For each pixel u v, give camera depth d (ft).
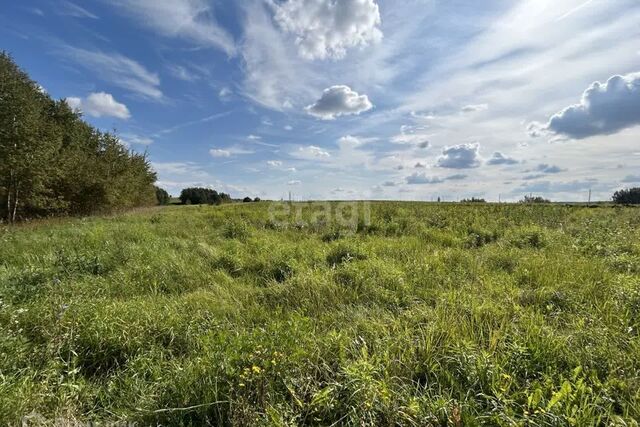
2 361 8.38
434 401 7.27
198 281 16.69
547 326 10.22
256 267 19.12
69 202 63.72
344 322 11.52
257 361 8.11
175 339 10.50
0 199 52.11
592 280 14.73
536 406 6.76
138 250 21.33
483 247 22.95
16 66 51.57
